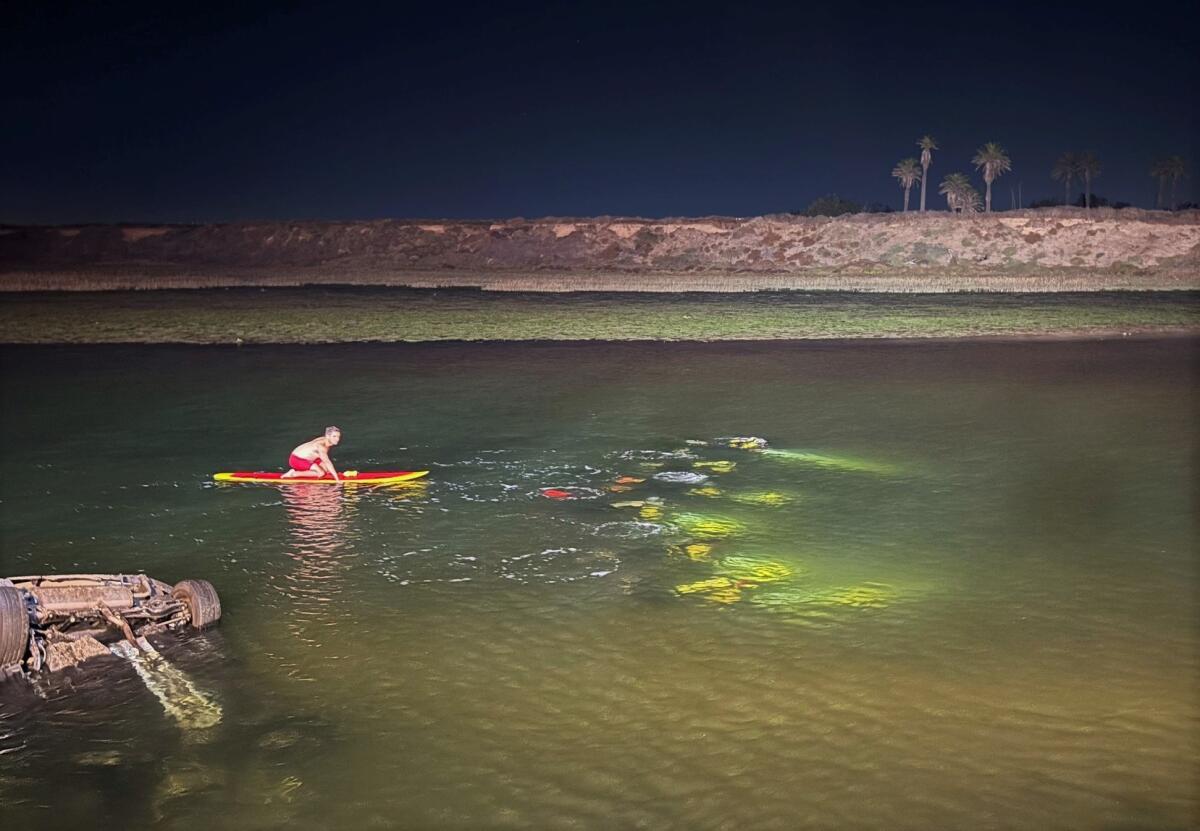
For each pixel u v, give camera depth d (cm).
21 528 1596
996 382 3039
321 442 1920
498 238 10181
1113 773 859
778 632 1168
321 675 1073
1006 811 809
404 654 1122
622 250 9688
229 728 965
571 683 1045
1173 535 1516
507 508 1703
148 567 1417
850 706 984
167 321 4841
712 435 2294
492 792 850
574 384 3058
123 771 895
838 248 9038
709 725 953
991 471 1928
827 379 3125
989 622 1188
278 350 3900
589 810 821
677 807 823
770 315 5106
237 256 10519
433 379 3164
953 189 12156
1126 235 8519
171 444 2225
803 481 1866
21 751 931
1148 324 4616
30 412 2608
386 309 5522
